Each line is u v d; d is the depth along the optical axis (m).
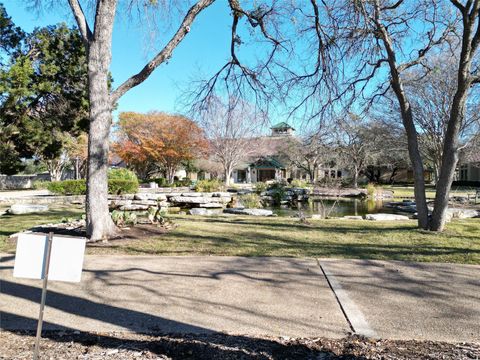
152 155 31.11
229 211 15.67
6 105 16.84
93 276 5.13
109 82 18.67
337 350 3.06
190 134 30.31
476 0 7.79
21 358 2.85
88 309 3.93
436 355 2.96
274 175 51.78
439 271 5.55
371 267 5.77
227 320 3.68
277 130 31.94
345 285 4.86
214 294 4.45
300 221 11.38
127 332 3.39
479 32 8.01
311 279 5.12
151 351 3.02
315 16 9.42
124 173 22.66
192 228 9.46
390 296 4.43
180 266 5.73
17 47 18.42
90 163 7.48
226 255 6.52
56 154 21.42
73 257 2.65
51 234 2.63
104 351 3.00
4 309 3.89
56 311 3.87
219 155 33.06
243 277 5.18
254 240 7.93
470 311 3.96
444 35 9.70
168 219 10.16
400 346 3.14
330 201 23.97
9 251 6.62
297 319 3.72
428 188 35.56
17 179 40.69
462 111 8.45
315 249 7.05
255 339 3.26
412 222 11.15
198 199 19.27
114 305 4.06
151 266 5.70
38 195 23.52
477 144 21.94
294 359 2.90
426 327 3.54
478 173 42.59
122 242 7.40
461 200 22.39
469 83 8.16
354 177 36.25
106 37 7.43
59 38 18.56
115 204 16.88
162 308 3.98
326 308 4.03
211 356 2.93
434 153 23.42
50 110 19.22
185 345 3.11
